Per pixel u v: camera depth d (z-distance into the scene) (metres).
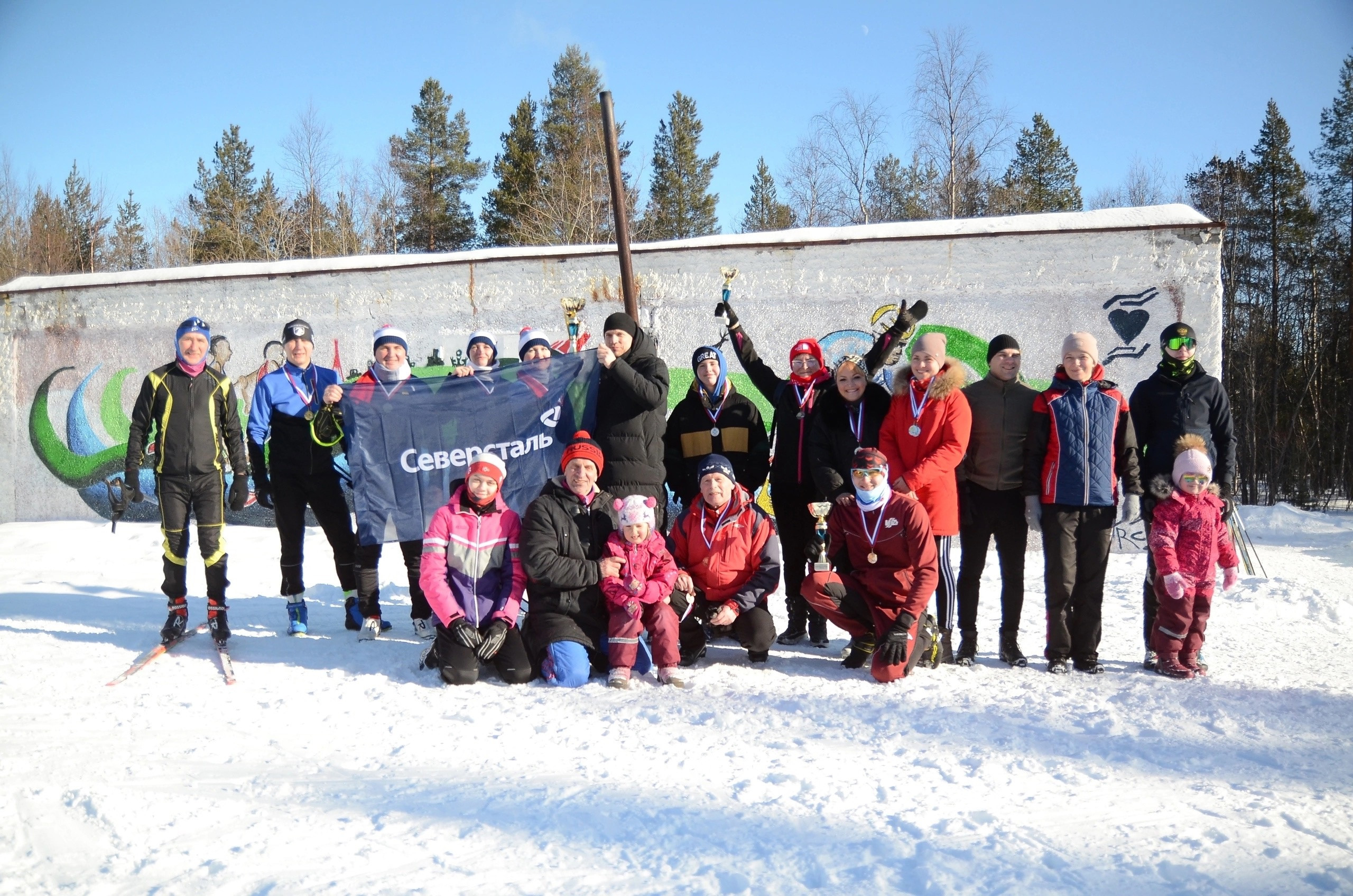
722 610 5.19
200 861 2.79
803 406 5.90
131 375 11.34
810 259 10.16
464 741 3.96
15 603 6.91
